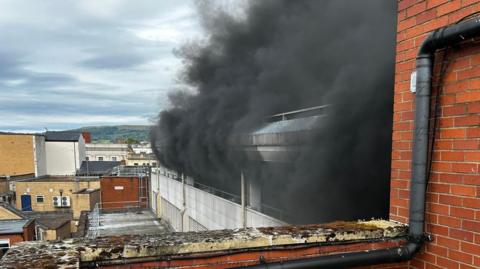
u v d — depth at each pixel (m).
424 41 2.28
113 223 24.67
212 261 2.12
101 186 30.39
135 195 31.25
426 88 2.31
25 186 37.91
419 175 2.36
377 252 2.37
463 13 2.10
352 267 2.34
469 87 2.09
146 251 2.01
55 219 29.92
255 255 2.21
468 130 2.09
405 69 2.54
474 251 2.05
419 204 2.37
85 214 27.36
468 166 2.09
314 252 2.32
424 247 2.39
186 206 17.30
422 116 2.32
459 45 2.14
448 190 2.22
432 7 2.31
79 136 59.94
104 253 1.96
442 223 2.26
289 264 2.20
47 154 56.62
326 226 2.54
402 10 2.58
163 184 25.19
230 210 10.61
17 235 18.88
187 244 2.07
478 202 2.03
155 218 26.53
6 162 49.84
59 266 1.70
